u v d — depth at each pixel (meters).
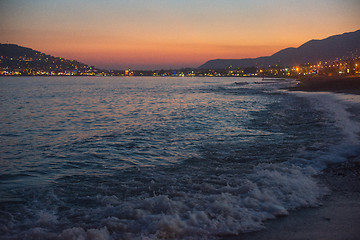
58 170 8.66
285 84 113.62
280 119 18.86
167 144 12.09
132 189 6.34
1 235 4.25
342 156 8.32
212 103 38.47
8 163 9.63
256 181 6.26
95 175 7.91
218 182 6.48
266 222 4.46
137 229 4.29
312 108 25.59
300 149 9.58
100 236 4.05
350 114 19.20
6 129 18.84
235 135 13.48
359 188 5.89
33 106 38.59
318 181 6.35
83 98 55.19
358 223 4.38
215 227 4.25
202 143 11.90
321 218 4.57
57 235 4.18
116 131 16.80
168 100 47.97
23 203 5.68
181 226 4.26
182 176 7.23
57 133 16.95
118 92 78.31
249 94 57.59
